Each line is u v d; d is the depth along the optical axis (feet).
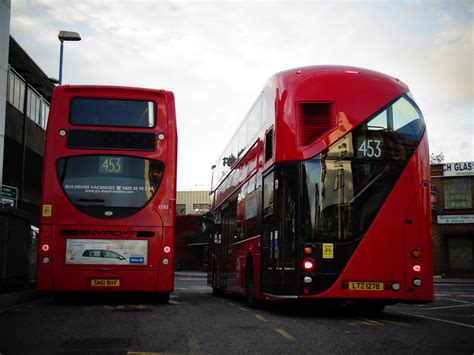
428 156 37.19
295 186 35.60
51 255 41.47
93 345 24.16
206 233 79.51
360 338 27.17
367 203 35.37
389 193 35.63
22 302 46.34
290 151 36.06
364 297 34.55
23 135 82.53
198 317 35.40
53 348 23.35
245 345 24.66
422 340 26.96
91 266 41.70
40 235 41.57
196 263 177.99
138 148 43.34
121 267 41.96
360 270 34.71
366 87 36.81
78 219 41.88
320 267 34.65
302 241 34.94
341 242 34.91
